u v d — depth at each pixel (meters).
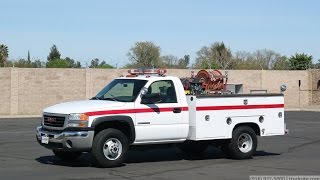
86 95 37.53
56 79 36.56
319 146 17.81
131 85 13.16
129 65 45.91
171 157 14.58
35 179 10.76
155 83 13.15
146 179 10.91
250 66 58.25
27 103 35.72
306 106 46.06
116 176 11.23
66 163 13.12
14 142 18.00
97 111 12.13
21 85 35.50
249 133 14.33
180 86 13.44
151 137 12.83
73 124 11.95
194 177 11.22
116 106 12.41
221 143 14.27
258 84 44.25
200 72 17.17
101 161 12.20
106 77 38.19
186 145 14.49
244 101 14.20
